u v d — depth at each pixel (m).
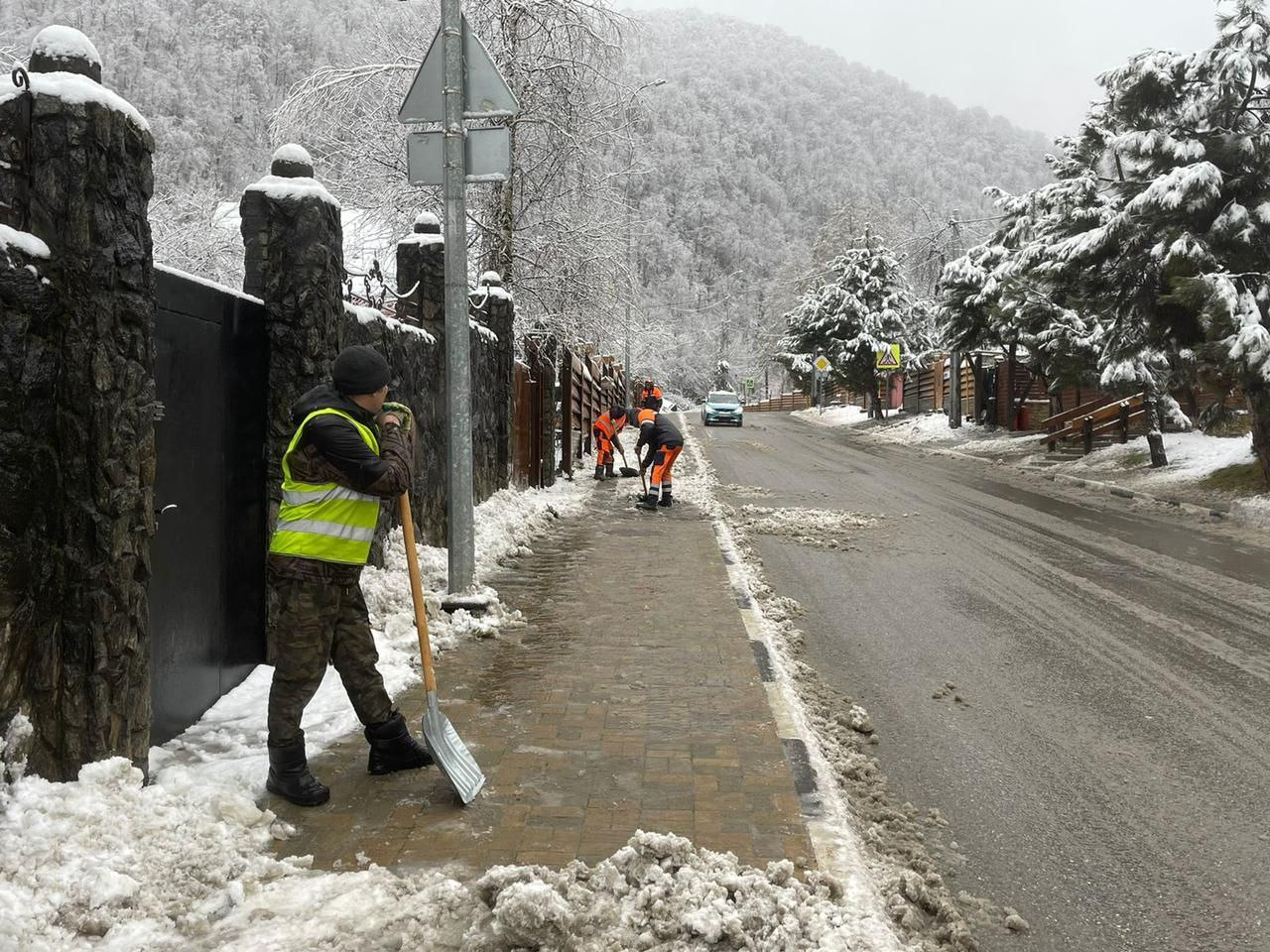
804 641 6.97
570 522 12.23
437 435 9.02
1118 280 17.16
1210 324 14.03
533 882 2.86
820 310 49.50
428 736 3.81
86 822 3.07
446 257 6.96
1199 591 8.82
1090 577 9.43
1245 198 15.48
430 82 7.05
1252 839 3.96
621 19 16.39
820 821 3.63
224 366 4.97
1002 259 28.38
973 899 3.44
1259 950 3.16
